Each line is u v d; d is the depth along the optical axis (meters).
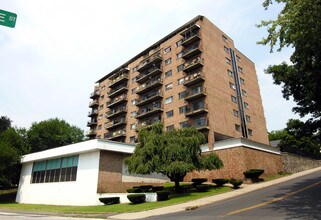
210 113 39.88
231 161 31.05
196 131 26.36
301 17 12.45
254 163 31.22
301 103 22.92
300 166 39.50
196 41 45.25
